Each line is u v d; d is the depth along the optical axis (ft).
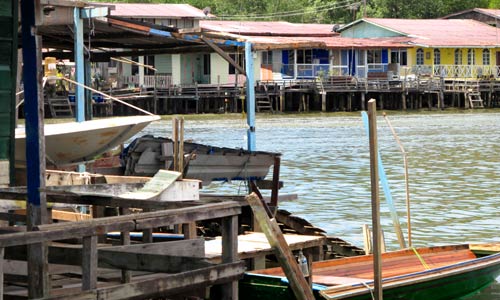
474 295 47.65
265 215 33.45
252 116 61.93
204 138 138.72
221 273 31.45
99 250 31.14
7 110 38.19
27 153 30.45
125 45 69.36
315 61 221.66
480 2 296.92
